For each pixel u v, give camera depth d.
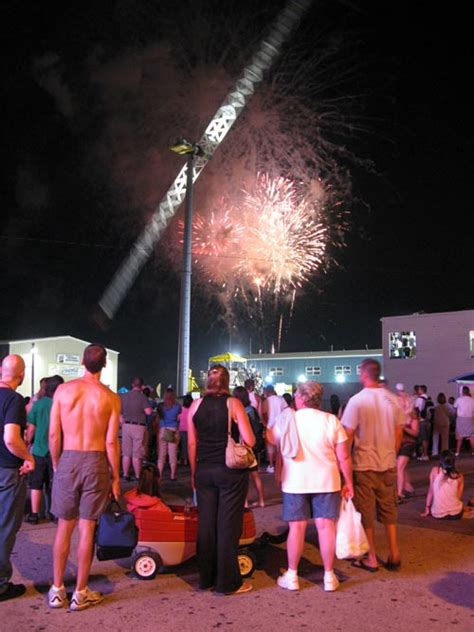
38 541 6.93
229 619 4.65
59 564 4.92
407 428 8.98
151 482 5.99
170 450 12.01
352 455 5.90
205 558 5.27
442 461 8.32
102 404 4.99
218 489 5.30
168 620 4.63
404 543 6.90
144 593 5.21
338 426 5.40
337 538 5.81
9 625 4.54
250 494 10.13
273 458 8.80
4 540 5.07
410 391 34.59
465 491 10.92
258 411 12.23
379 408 5.82
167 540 5.60
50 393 8.09
